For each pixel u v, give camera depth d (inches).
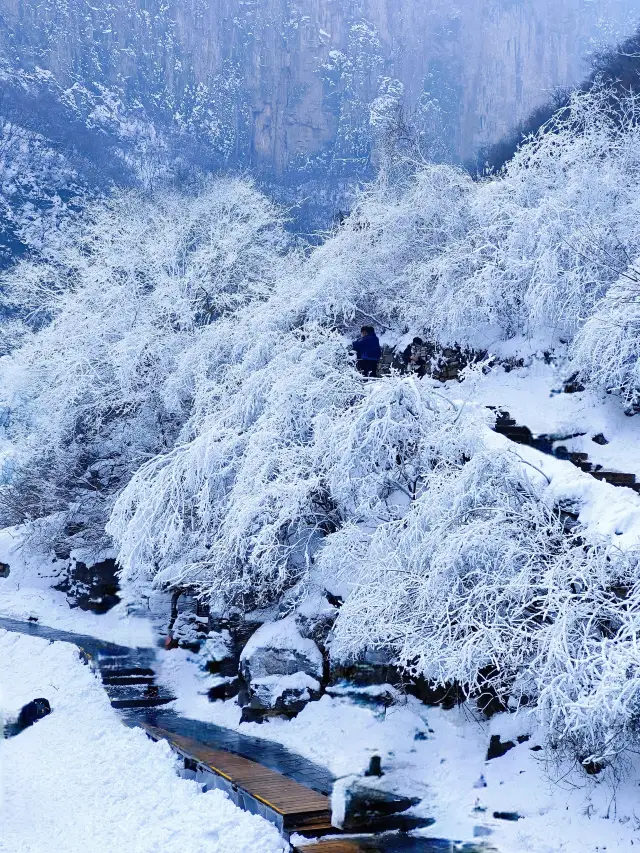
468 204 655.8
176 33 6058.1
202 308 789.9
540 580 308.0
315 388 490.3
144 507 518.9
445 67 6491.1
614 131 623.2
